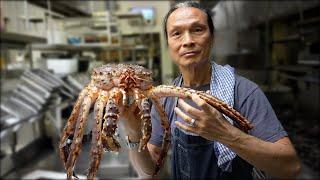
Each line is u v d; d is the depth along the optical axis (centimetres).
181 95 87
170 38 111
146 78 90
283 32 461
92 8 405
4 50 268
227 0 407
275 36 458
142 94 87
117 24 409
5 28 207
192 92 87
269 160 92
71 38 329
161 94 90
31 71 259
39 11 296
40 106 212
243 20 449
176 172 131
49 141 296
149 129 82
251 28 460
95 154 76
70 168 81
